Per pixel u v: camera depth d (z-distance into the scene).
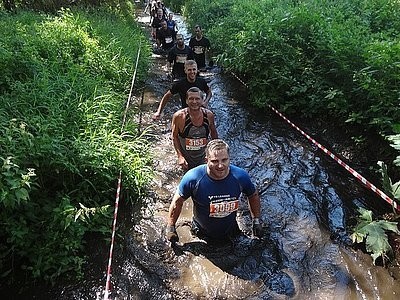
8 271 3.90
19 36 7.85
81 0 15.35
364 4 10.41
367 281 3.75
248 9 12.76
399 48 6.04
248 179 4.07
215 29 13.08
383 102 5.80
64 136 5.21
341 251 4.13
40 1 13.49
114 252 4.18
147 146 6.06
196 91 4.98
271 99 7.75
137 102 8.48
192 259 4.05
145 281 3.84
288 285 3.73
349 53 6.83
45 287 3.81
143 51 11.11
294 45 8.31
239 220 4.65
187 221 4.59
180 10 24.91
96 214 4.48
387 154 5.59
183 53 9.21
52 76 6.89
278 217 4.70
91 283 3.84
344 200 4.98
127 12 18.73
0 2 12.41
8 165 3.70
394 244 4.16
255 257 4.07
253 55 8.14
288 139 6.65
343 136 6.39
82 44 8.77
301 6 9.80
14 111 5.31
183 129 5.12
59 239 4.07
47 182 4.67
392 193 4.34
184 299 3.62
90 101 6.27
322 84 7.29
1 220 3.99
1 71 6.28
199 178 3.97
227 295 3.65
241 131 7.02
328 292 3.65
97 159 4.88
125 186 4.93
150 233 4.44
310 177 5.51
